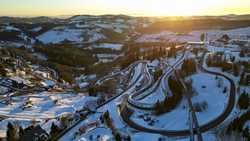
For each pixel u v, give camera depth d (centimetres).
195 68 14838
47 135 9650
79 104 13738
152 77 16000
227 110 10506
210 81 13138
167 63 17712
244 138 8538
